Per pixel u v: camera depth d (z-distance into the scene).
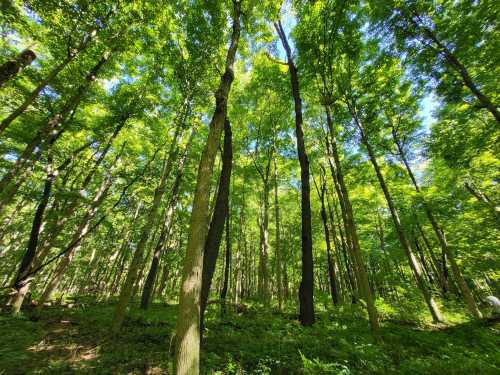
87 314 10.18
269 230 26.56
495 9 7.91
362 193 18.25
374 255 18.38
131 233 20.28
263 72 14.11
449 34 8.92
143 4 8.40
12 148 11.90
